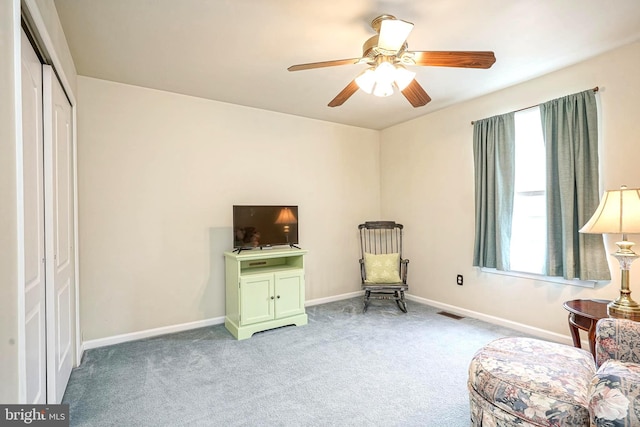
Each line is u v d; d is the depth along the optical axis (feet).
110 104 9.46
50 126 5.68
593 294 8.50
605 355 4.69
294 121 13.05
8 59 3.45
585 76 8.57
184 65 8.56
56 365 5.90
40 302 5.27
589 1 6.09
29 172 4.80
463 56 6.25
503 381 4.59
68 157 7.41
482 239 10.89
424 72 9.22
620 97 7.97
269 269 11.05
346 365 7.93
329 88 10.21
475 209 11.25
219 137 11.30
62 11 6.15
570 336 8.96
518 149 10.27
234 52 7.91
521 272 10.08
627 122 7.87
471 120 11.48
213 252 11.12
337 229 14.25
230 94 10.65
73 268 7.80
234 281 10.24
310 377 7.36
